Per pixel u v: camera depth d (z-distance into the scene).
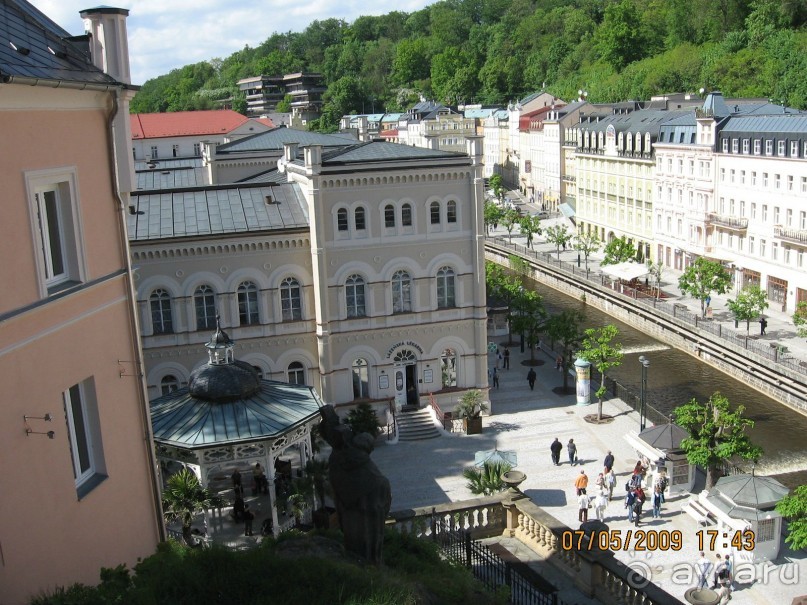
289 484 41.47
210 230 55.59
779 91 128.25
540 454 54.72
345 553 18.95
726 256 97.88
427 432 58.56
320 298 57.28
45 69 17.20
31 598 15.60
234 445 37.47
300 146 81.00
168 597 15.55
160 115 149.12
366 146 62.28
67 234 18.55
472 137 58.44
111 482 19.80
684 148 103.81
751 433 61.19
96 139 19.64
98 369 19.39
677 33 184.25
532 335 75.12
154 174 84.75
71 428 18.69
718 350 76.56
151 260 54.72
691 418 45.97
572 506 46.81
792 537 36.53
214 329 56.59
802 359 69.75
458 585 19.88
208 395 39.09
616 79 180.62
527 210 170.88
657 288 99.81
